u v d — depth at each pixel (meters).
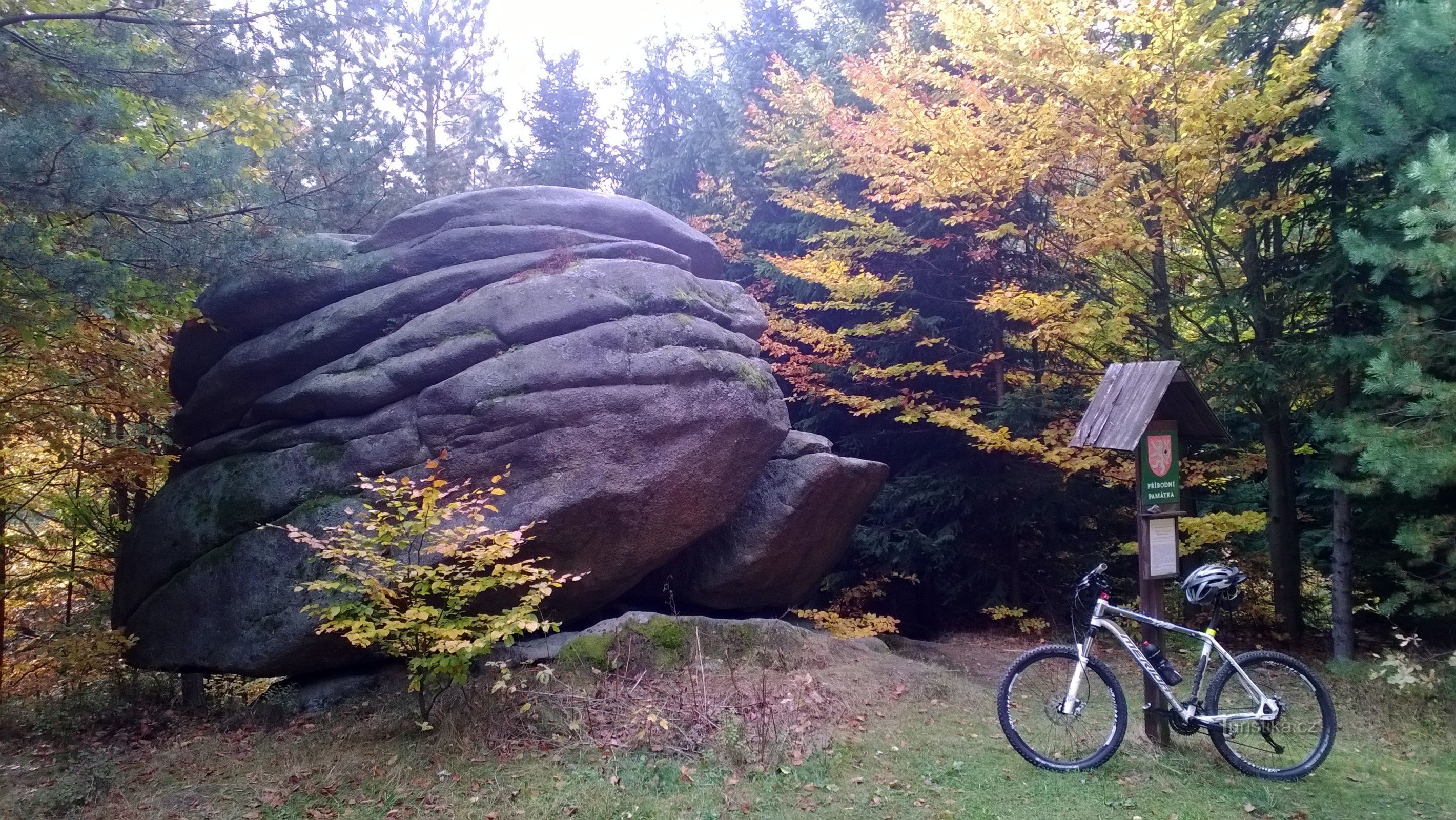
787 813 4.85
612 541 7.83
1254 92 8.30
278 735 6.61
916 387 12.27
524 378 7.50
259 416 8.51
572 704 6.25
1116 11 8.56
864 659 8.27
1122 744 5.71
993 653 10.18
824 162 12.27
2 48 6.28
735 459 8.21
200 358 9.18
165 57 7.52
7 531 10.02
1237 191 9.12
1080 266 11.23
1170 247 10.15
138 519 8.65
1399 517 8.45
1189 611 11.12
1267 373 8.55
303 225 7.90
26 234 5.90
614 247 8.66
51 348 8.32
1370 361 6.57
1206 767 5.41
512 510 7.34
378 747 6.00
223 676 8.09
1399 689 6.97
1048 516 11.44
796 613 10.11
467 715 6.13
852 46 13.23
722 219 13.91
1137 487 5.78
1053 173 10.05
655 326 7.98
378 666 7.79
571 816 4.83
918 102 10.07
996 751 5.83
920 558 11.62
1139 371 5.84
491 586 6.31
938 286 12.16
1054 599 12.04
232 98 8.70
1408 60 6.70
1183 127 8.29
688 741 5.68
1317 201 9.10
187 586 7.80
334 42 8.28
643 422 7.62
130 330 9.16
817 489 8.97
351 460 7.63
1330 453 9.88
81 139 6.13
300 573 7.32
